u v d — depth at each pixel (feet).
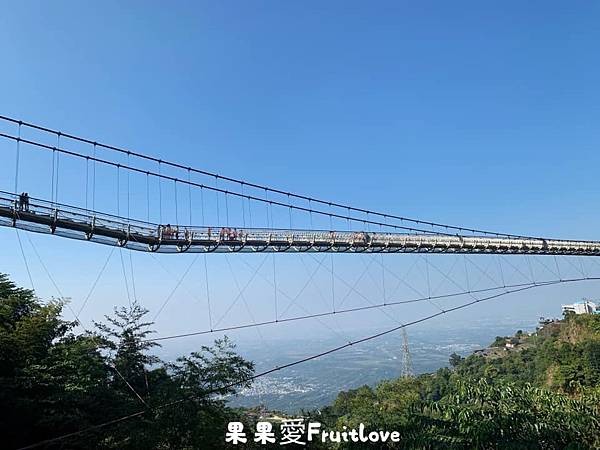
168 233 151.94
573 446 132.05
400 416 181.27
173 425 112.57
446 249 213.87
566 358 332.39
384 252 198.90
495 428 142.41
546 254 249.34
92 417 113.70
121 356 134.00
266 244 169.68
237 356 132.26
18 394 109.19
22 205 123.44
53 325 123.44
